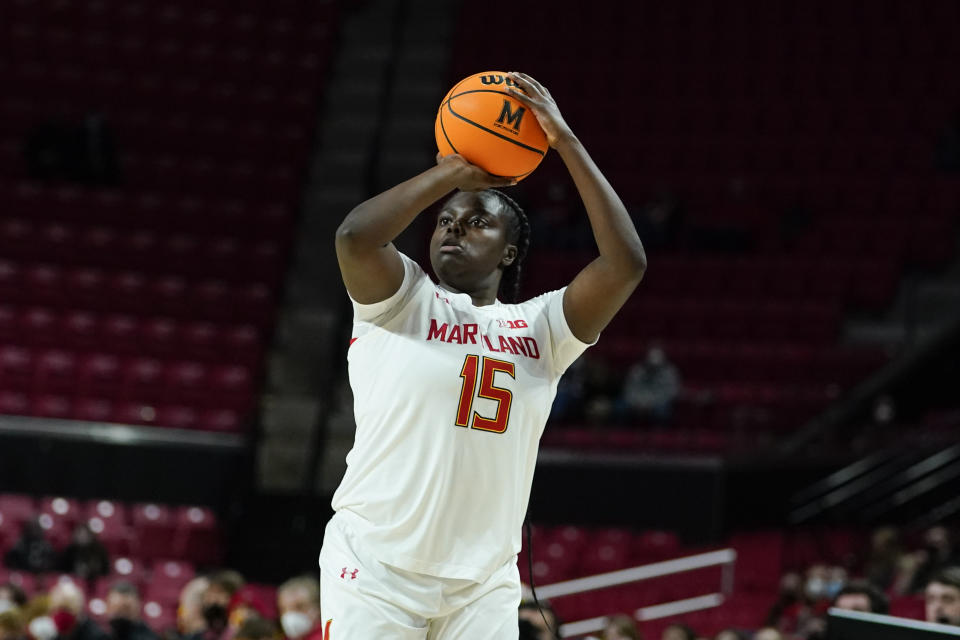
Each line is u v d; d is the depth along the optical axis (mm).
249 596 9422
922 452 14914
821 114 21000
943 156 19984
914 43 21828
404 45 24125
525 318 3807
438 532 3559
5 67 21125
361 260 3543
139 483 13867
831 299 18125
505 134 3664
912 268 18906
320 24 23391
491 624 3617
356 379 3742
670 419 15656
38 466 13711
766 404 16250
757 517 14320
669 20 22953
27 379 15555
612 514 14312
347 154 21672
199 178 19734
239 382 15812
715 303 17703
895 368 16422
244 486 14188
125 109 21078
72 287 16906
